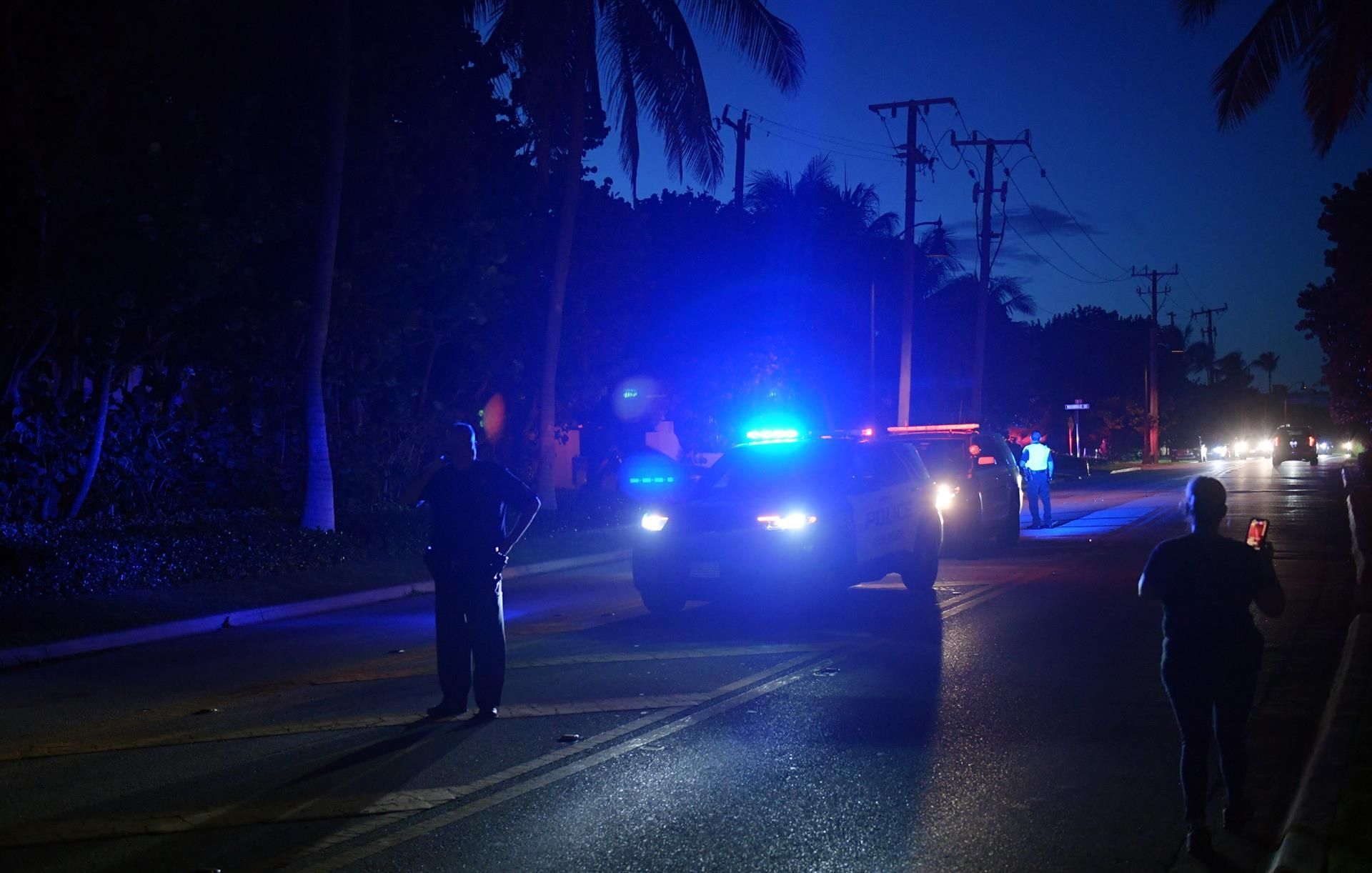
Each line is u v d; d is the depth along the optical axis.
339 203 20.95
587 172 28.50
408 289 22.59
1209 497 5.89
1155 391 81.75
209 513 21.38
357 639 13.23
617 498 29.16
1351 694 8.70
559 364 28.86
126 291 17.36
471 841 6.13
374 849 6.03
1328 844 5.52
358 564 18.33
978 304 43.72
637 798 6.84
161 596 14.77
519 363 26.53
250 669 11.38
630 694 9.62
